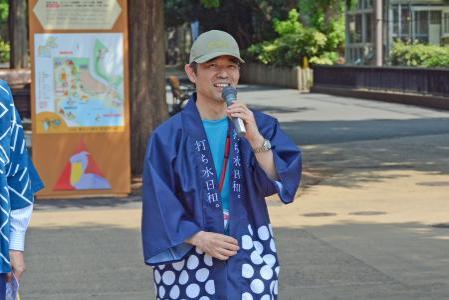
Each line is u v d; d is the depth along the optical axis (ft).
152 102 56.85
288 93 155.53
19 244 15.87
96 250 36.22
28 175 16.03
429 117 100.32
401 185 52.60
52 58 50.75
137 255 35.19
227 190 16.56
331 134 83.35
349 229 39.63
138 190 52.85
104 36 50.80
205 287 16.28
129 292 29.63
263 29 201.16
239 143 16.69
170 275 16.47
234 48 16.57
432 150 68.95
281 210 45.06
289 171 16.34
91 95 51.13
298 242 36.96
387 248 35.50
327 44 165.58
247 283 16.29
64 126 51.16
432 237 37.52
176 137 16.61
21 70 98.58
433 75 114.62
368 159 64.49
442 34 145.59
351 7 80.43
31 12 50.39
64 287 30.37
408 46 135.44
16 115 15.90
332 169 59.41
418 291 29.04
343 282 30.30
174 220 16.06
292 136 82.07
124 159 51.65
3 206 15.47
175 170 16.42
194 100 17.03
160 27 56.85
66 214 45.91
